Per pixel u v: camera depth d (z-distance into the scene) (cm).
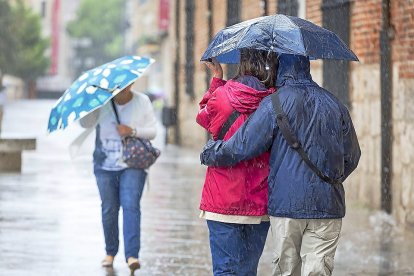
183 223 2098
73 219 2111
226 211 988
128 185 1492
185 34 4906
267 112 946
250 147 950
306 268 955
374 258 1644
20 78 17425
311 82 973
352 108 2364
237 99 977
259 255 1038
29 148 3128
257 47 957
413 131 1941
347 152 974
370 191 2242
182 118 5116
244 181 984
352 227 1986
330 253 959
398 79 2041
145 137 1495
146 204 2448
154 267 1566
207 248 1761
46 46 17388
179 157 4222
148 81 11612
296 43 954
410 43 1969
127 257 1498
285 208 940
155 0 13875
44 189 2727
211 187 999
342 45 990
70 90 1423
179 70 5172
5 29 12619
